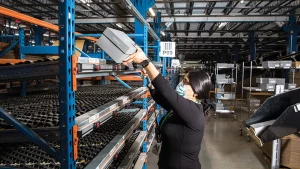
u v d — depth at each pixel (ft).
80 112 4.42
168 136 5.10
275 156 11.53
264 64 18.90
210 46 54.70
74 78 3.29
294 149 11.34
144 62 4.52
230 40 44.80
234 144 16.66
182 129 4.95
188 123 4.79
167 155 5.22
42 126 3.45
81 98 6.64
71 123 3.26
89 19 24.82
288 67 17.74
